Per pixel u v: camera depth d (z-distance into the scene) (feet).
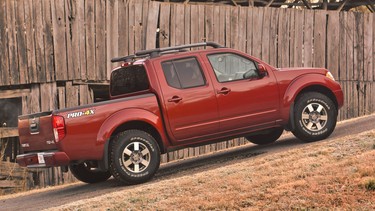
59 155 28.86
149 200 24.36
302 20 62.03
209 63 32.19
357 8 79.20
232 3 64.28
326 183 22.71
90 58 51.19
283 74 33.68
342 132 36.32
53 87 49.65
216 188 24.53
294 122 33.71
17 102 51.93
